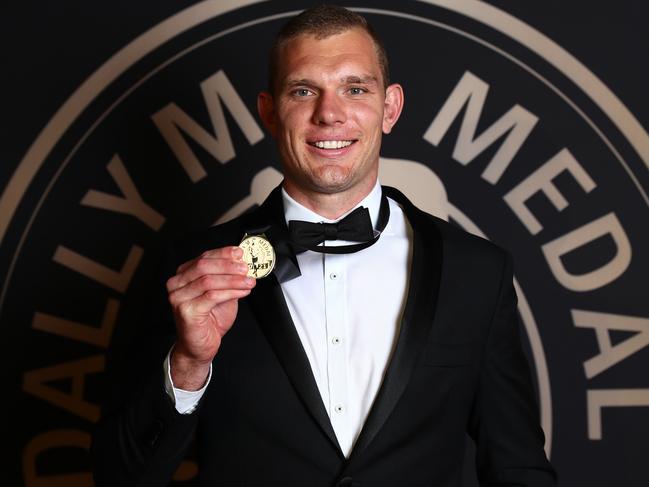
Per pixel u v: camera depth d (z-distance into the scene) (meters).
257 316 1.71
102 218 2.54
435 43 2.54
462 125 2.53
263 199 2.55
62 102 2.54
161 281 1.87
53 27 2.54
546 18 2.53
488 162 2.53
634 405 2.49
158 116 2.55
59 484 2.52
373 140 1.77
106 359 2.54
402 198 1.97
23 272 2.52
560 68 2.53
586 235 2.51
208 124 2.55
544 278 2.51
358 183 1.81
